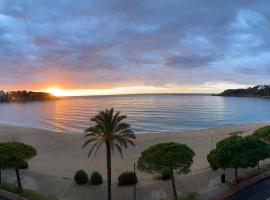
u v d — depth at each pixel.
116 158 72.56
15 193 45.00
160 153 42.28
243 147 46.34
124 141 42.31
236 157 44.97
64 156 75.44
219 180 49.94
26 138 104.94
